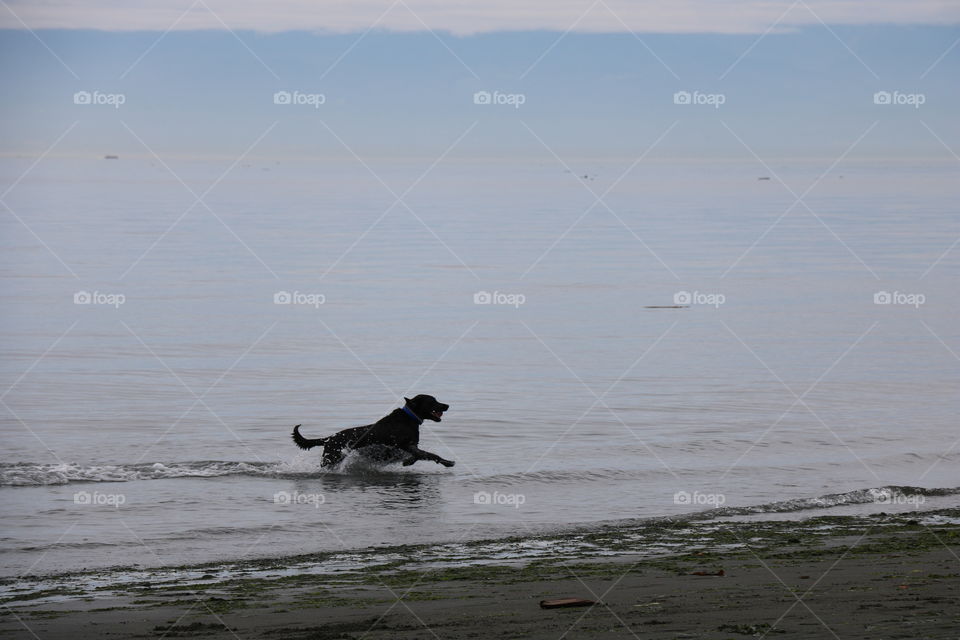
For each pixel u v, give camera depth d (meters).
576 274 45.00
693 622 7.22
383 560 10.47
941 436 17.61
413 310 34.12
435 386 21.86
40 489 13.73
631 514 12.86
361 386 21.84
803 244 59.94
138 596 8.92
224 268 45.59
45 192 123.69
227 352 25.91
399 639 7.03
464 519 12.50
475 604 8.17
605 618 7.47
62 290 37.41
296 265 47.28
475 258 51.31
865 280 43.16
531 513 12.84
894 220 79.75
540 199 117.62
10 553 10.88
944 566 9.35
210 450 16.22
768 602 7.85
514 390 21.48
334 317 32.38
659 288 40.47
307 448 15.20
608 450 16.44
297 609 8.16
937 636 6.57
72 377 22.38
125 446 16.38
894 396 21.16
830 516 12.61
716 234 67.56
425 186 160.75
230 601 8.56
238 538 11.55
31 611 8.31
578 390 21.50
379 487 14.08
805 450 16.58
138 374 22.84
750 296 38.19
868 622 7.04
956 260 50.72
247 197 117.75
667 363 24.97
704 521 12.43
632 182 188.00
